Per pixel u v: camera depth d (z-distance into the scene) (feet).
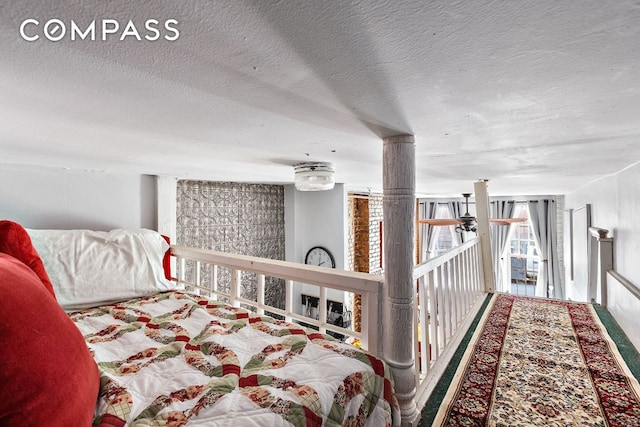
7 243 3.76
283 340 4.20
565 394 5.26
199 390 3.12
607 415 4.73
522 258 21.86
